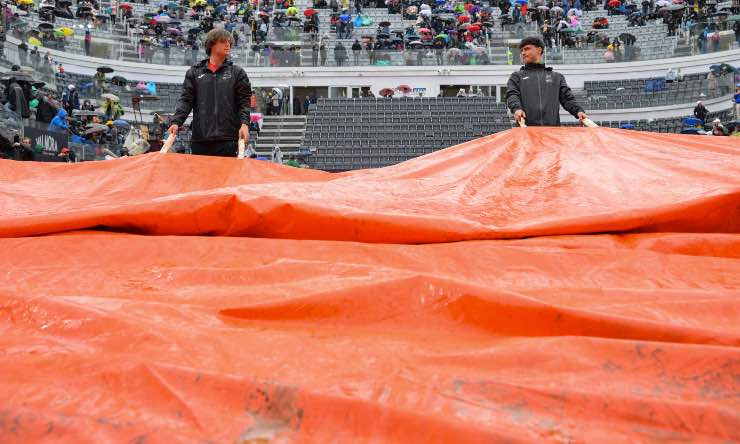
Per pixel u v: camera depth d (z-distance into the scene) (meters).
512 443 0.95
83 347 1.29
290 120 25.16
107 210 2.37
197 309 1.51
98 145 14.28
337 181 2.91
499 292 1.48
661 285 1.85
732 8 25.88
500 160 3.35
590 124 4.67
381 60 27.05
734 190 2.36
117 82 23.42
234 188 2.57
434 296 1.53
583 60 27.12
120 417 1.01
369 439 0.98
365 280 1.69
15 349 1.28
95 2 27.94
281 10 29.84
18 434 0.96
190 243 2.19
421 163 3.41
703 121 21.92
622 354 1.23
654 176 2.86
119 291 1.78
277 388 1.07
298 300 1.52
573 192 2.75
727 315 1.52
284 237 2.39
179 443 0.95
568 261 1.99
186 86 4.62
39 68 19.02
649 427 1.03
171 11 29.61
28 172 3.46
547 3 31.09
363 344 1.34
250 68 26.91
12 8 24.38
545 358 1.23
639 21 28.92
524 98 4.87
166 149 4.38
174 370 1.12
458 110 24.33
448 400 1.08
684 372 1.18
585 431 1.02
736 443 1.00
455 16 30.28
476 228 2.28
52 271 1.96
